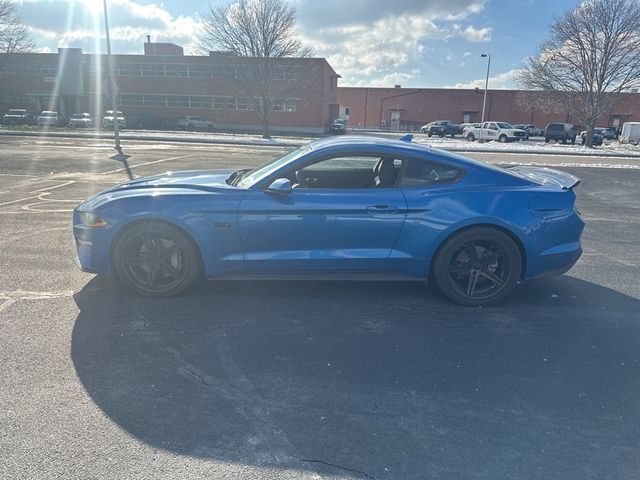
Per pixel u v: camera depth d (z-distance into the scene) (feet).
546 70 113.70
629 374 10.34
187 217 12.89
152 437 7.99
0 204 26.37
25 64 170.81
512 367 10.54
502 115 203.82
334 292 14.55
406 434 8.25
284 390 9.48
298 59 117.29
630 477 7.32
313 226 12.95
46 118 146.61
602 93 110.11
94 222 13.16
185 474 7.18
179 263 13.44
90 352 10.70
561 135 133.80
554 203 13.48
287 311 13.14
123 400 8.97
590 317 13.23
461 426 8.50
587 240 21.98
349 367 10.39
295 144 93.09
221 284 14.90
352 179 14.29
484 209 13.12
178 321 12.35
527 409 9.03
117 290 14.21
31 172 40.47
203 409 8.79
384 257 13.26
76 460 7.41
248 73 115.44
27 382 9.46
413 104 215.72
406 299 14.17
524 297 14.61
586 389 9.74
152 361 10.41
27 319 12.23
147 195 13.16
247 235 13.00
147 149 68.13
